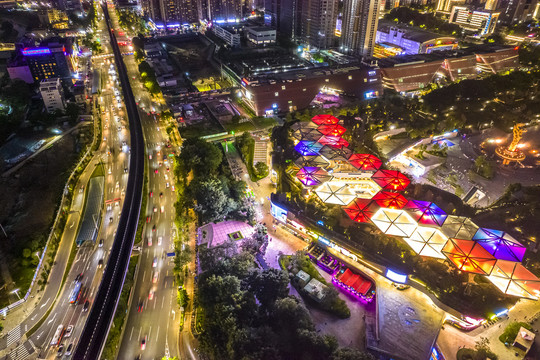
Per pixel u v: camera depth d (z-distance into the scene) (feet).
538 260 445.37
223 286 396.78
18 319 421.18
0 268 478.18
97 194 613.11
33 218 558.15
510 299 390.42
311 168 604.90
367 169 604.08
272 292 406.21
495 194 613.93
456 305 384.47
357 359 321.93
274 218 559.38
